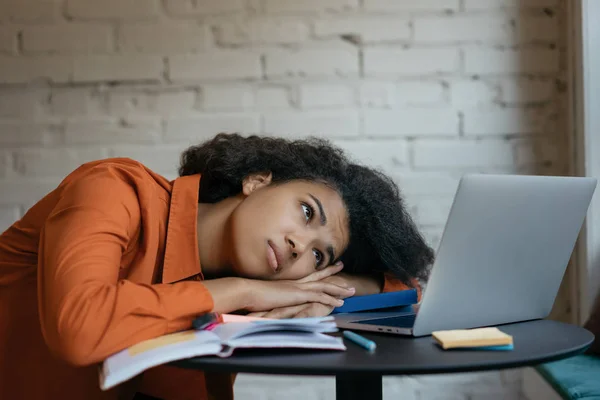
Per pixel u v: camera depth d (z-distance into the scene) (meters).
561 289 1.84
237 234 1.13
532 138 1.83
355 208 1.25
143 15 1.84
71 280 0.83
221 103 1.83
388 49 1.83
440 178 1.83
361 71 1.83
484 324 0.97
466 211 0.84
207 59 1.83
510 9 1.83
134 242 1.04
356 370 0.71
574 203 0.98
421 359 0.75
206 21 1.83
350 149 1.83
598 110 1.68
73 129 1.84
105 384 0.70
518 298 0.99
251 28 1.83
